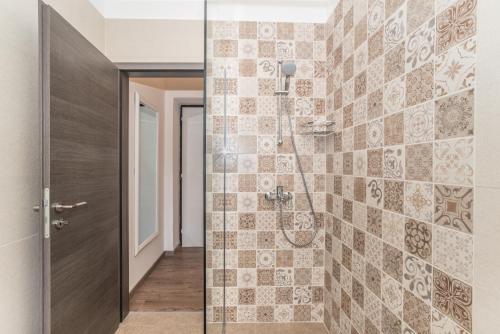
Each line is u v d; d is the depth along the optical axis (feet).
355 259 4.49
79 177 4.46
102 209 5.28
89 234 4.80
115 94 5.84
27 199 3.81
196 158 12.01
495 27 2.07
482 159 2.17
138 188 7.83
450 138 2.52
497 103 2.05
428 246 2.80
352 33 4.59
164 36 5.98
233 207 5.85
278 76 5.80
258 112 5.80
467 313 2.31
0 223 3.32
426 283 2.83
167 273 9.04
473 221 2.26
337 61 5.24
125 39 5.96
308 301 5.96
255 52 5.77
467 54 2.33
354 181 4.54
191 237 11.98
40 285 3.77
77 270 4.42
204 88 4.69
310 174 5.89
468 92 2.31
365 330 4.15
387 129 3.57
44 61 3.65
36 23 3.97
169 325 6.12
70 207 3.99
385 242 3.61
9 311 3.47
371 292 3.97
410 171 3.10
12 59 3.50
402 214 3.25
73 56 4.26
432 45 2.76
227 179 5.84
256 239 5.89
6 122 3.40
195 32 6.02
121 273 6.27
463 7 2.37
